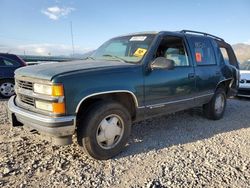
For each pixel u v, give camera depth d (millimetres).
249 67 10352
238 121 6230
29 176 3271
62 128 3314
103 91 3604
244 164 3752
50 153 3951
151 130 5273
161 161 3811
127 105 4148
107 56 4750
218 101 6191
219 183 3221
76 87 3375
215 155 4066
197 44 5453
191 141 4691
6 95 9117
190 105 5176
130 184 3170
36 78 3465
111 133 3805
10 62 9203
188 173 3459
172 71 4605
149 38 4582
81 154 3953
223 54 6730
